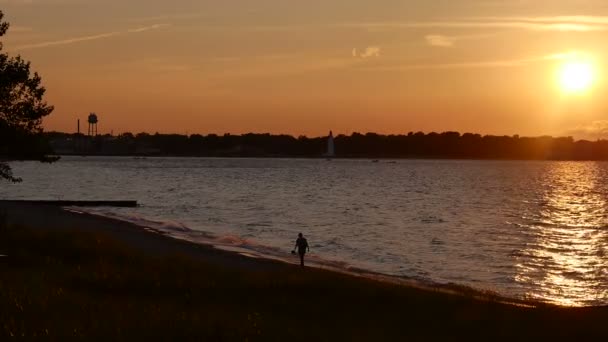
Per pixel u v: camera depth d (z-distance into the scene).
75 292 26.05
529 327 25.69
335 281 31.89
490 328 25.23
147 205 108.38
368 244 65.81
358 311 26.73
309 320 24.88
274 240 66.69
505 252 62.03
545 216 105.31
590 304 39.34
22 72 44.75
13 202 93.50
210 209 105.25
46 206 88.75
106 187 162.12
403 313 26.75
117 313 21.17
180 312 22.52
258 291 29.39
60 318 20.19
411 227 84.12
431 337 23.80
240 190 159.25
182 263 36.81
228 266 41.09
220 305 26.27
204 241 57.41
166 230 65.81
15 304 21.48
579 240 73.38
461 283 45.34
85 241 42.12
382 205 122.75
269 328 21.58
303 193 153.12
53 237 42.69
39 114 45.72
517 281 47.12
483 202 135.38
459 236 74.81
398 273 48.69
